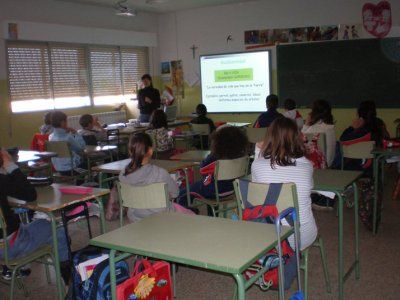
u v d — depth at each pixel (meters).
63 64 7.34
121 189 2.70
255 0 7.90
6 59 6.44
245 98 8.35
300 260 2.29
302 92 7.75
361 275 3.01
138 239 1.79
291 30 7.69
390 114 7.10
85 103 7.80
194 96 8.91
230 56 8.37
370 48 7.09
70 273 2.56
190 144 6.64
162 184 2.54
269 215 2.09
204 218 2.04
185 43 8.84
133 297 1.90
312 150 4.21
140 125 6.99
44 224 2.71
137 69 8.87
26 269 3.05
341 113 7.48
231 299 2.78
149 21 8.91
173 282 2.83
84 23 7.52
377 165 3.74
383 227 3.94
